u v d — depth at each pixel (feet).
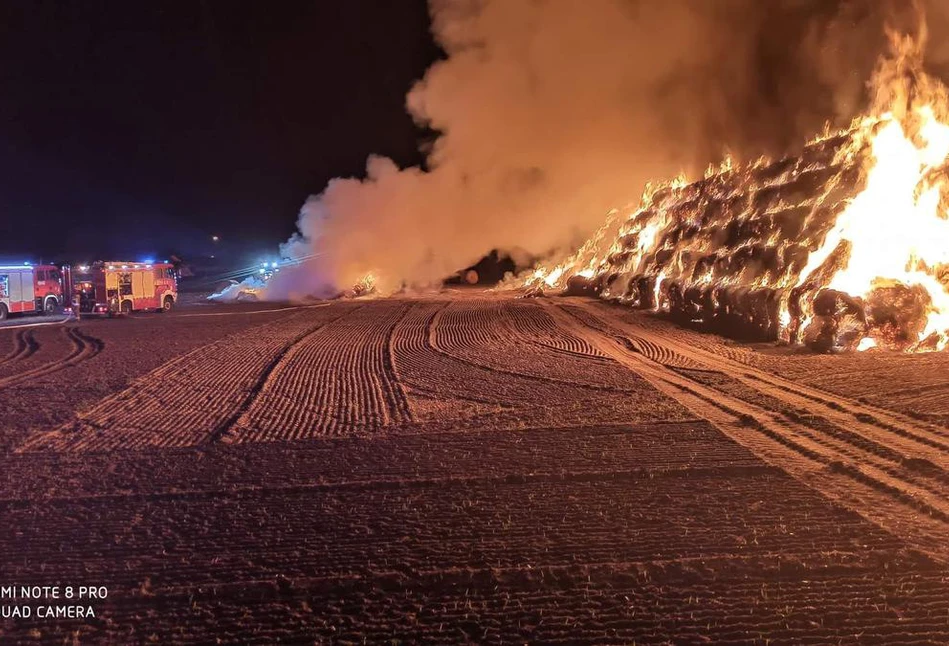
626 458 31.12
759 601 18.83
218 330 86.07
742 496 26.20
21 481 30.78
